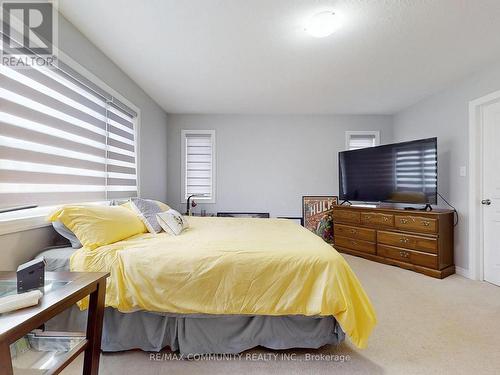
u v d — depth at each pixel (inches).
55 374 36.1
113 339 56.9
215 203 164.7
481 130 107.2
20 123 57.5
